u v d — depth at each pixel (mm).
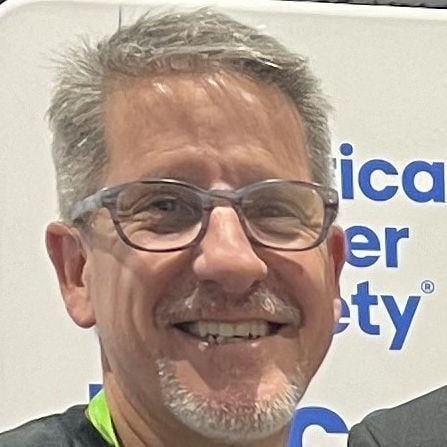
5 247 697
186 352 483
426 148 757
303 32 748
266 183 486
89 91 506
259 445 507
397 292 741
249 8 733
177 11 508
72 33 711
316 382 722
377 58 759
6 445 529
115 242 487
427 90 764
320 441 717
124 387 515
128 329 487
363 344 731
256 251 483
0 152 703
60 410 690
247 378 483
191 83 493
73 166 510
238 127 494
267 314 485
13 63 709
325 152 538
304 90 522
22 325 693
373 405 726
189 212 483
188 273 479
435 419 654
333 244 552
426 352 737
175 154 485
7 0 714
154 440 516
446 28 770
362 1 795
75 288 528
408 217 748
